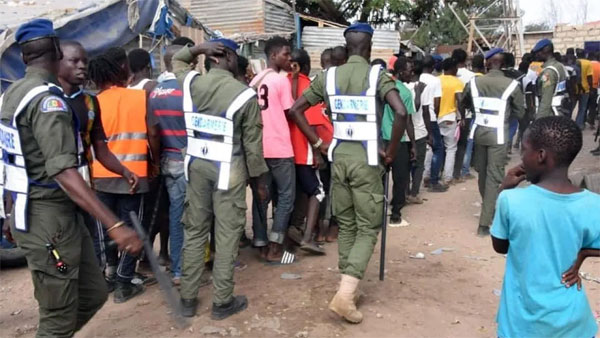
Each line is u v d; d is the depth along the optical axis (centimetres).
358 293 421
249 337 368
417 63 715
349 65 398
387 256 527
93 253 311
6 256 513
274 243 508
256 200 503
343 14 2270
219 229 391
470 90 593
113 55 429
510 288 248
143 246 268
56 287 280
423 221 655
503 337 250
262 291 442
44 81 275
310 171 522
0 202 297
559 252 234
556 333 235
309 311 404
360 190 392
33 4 798
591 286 446
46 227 274
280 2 1728
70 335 296
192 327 383
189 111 390
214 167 385
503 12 2200
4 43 618
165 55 468
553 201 235
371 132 389
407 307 411
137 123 425
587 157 981
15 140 268
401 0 2089
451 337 368
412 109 604
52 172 257
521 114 583
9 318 416
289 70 511
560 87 873
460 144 851
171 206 446
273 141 488
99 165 418
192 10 1697
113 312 414
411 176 763
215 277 392
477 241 577
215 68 398
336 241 575
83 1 830
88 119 315
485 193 586
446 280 465
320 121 514
